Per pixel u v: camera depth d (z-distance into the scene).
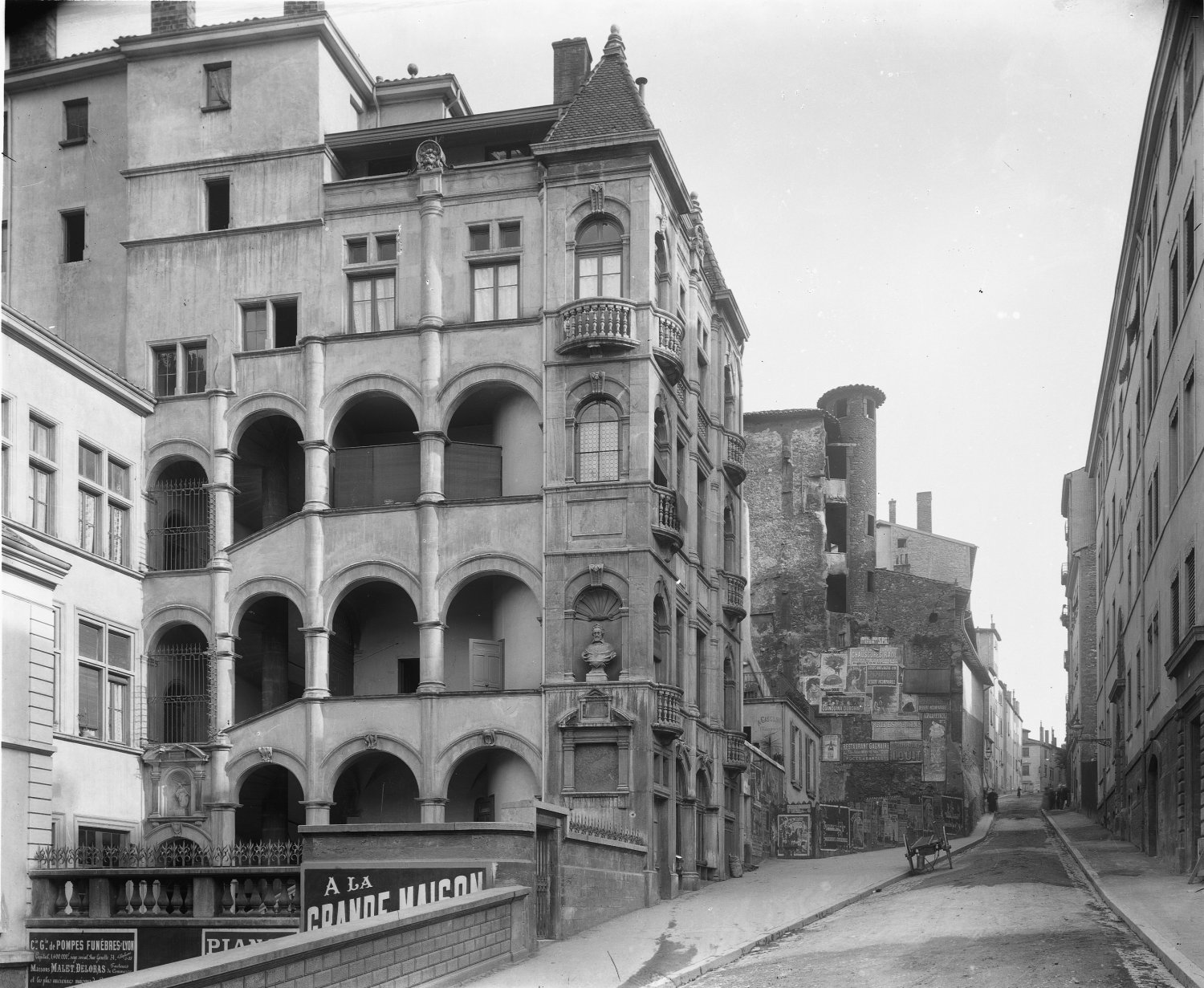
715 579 44.38
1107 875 32.94
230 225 40.31
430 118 42.91
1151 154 39.12
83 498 37.06
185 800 37.50
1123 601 53.66
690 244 42.47
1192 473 32.34
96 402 37.53
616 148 37.12
